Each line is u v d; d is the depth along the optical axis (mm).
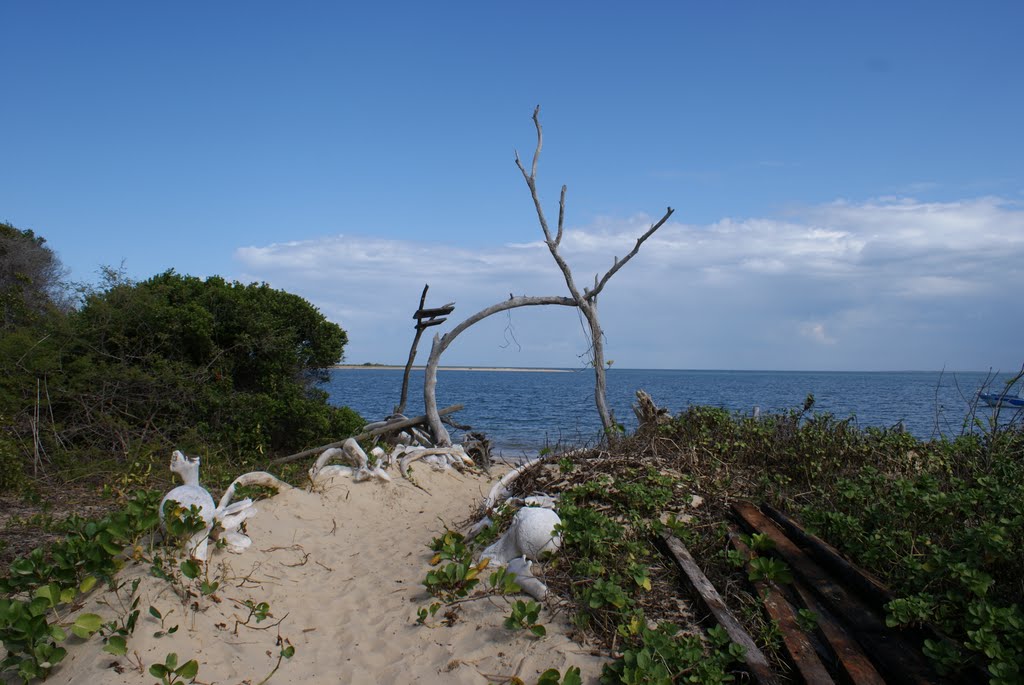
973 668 4004
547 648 4828
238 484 7949
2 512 8320
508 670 4668
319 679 4656
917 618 4457
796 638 4578
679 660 4375
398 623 5453
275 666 4738
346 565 6836
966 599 4680
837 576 5469
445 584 5871
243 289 16625
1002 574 5059
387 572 6613
